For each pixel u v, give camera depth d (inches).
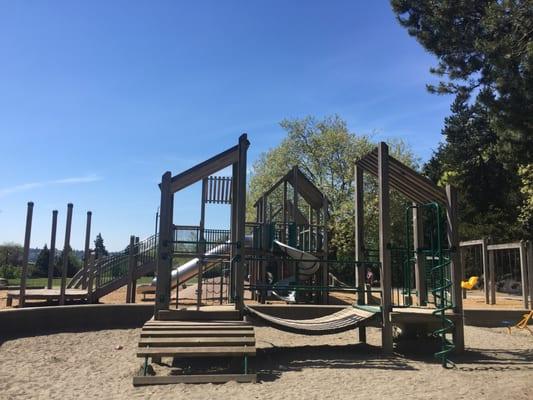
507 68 464.1
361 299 477.7
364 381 310.7
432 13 547.8
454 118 1828.2
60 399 267.3
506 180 1482.5
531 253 664.4
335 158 1486.2
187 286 1006.4
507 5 467.5
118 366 359.3
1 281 1056.2
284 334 517.7
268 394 276.5
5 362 369.7
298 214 898.1
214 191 529.0
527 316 569.6
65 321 534.9
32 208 622.8
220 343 329.7
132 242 670.5
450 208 429.1
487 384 301.3
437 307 436.1
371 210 1293.1
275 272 807.1
